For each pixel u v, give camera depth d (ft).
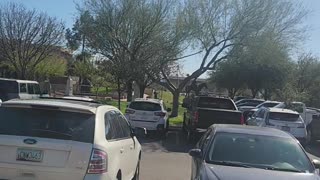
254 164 24.39
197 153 25.50
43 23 141.69
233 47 97.60
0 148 21.31
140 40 94.43
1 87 76.74
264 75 170.09
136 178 31.83
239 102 131.23
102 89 182.39
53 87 188.65
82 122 22.08
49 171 20.98
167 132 80.79
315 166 26.08
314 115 79.87
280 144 26.04
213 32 96.32
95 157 21.20
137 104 71.61
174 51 95.81
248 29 94.84
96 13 94.68
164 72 107.76
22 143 21.17
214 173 22.35
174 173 41.04
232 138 26.25
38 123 21.86
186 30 95.20
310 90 193.57
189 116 72.84
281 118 68.03
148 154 53.57
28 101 23.02
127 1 93.76
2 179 21.18
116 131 25.22
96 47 95.45
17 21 137.80
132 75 95.50
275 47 94.94
